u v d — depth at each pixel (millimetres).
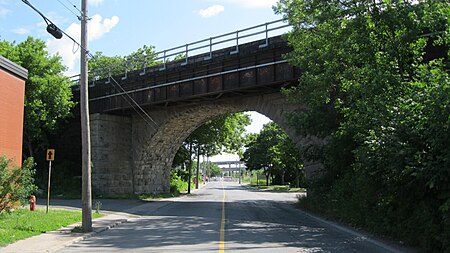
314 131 19562
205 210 23703
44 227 13633
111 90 36844
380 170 10688
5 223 13656
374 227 12266
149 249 10102
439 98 8430
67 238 11797
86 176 13625
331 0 14828
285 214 20625
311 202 21344
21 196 16125
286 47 25391
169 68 31906
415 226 9727
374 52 13102
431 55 18797
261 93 29469
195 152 52875
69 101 37812
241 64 27797
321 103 18703
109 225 15344
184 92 31234
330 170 19703
